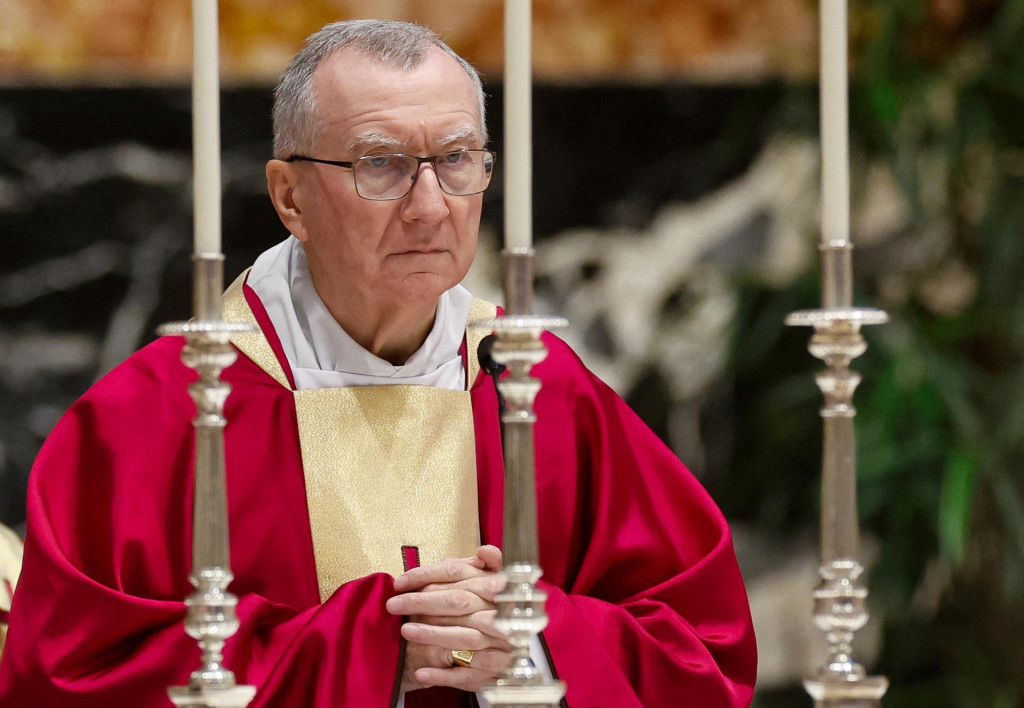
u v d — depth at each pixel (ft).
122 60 55.31
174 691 20.06
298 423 28.48
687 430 60.49
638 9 59.52
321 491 28.09
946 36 59.41
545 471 29.89
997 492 56.90
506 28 20.47
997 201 59.06
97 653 25.52
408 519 28.25
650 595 28.73
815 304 59.26
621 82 59.57
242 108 56.03
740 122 60.08
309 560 27.68
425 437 29.01
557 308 59.62
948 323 59.36
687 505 30.73
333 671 24.85
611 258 60.03
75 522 27.40
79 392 55.36
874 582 59.31
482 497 29.14
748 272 60.29
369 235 26.91
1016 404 56.80
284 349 29.27
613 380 59.98
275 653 25.73
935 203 60.23
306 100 27.78
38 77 54.80
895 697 59.47
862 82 59.00
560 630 26.17
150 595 27.12
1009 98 58.65
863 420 58.03
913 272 60.54
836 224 20.95
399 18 56.80
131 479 27.53
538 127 59.47
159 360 29.12
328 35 28.25
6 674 25.48
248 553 27.53
